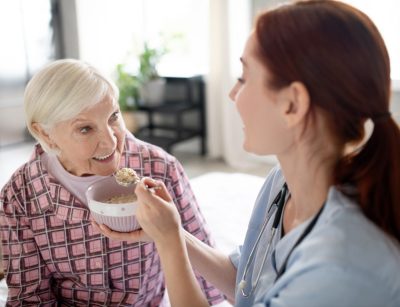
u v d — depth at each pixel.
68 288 1.20
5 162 4.61
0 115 4.95
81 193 1.14
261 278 0.83
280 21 0.64
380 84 0.63
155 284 1.26
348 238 0.62
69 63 0.99
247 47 0.69
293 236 0.75
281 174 0.94
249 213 2.02
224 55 4.40
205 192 2.28
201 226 1.27
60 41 5.30
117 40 5.14
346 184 0.69
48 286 1.20
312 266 0.61
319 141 0.69
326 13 0.62
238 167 4.52
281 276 0.69
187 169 4.50
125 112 4.77
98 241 1.13
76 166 1.09
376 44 0.63
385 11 3.72
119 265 1.15
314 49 0.62
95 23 5.09
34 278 1.17
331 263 0.59
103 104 1.00
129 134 1.22
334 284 0.59
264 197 0.96
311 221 0.70
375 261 0.60
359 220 0.64
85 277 1.16
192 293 0.80
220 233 1.83
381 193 0.65
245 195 2.23
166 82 4.94
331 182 0.71
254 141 0.72
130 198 0.99
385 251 0.61
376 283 0.59
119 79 4.68
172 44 4.93
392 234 0.65
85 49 5.14
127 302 1.18
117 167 1.08
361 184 0.66
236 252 1.06
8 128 5.06
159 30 4.89
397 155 0.64
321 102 0.64
